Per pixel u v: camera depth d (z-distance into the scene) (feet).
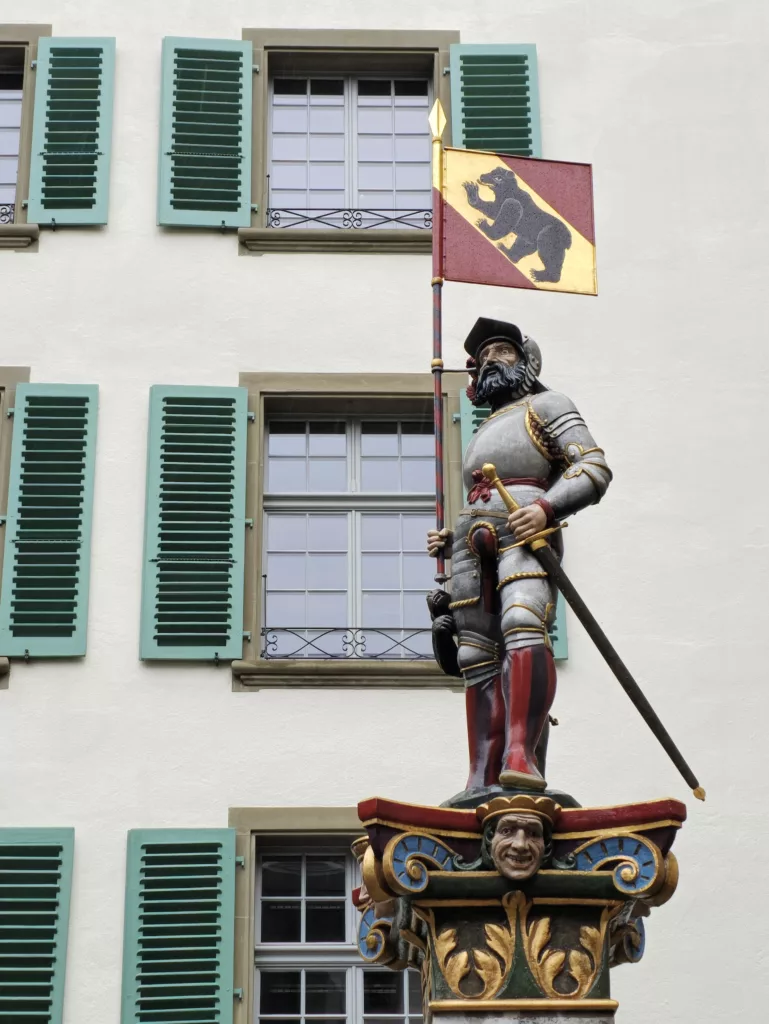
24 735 65.57
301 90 78.69
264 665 66.64
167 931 62.75
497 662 42.50
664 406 71.51
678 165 75.72
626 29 78.28
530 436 43.45
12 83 78.38
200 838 63.93
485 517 42.80
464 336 72.90
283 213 75.92
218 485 69.92
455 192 47.88
